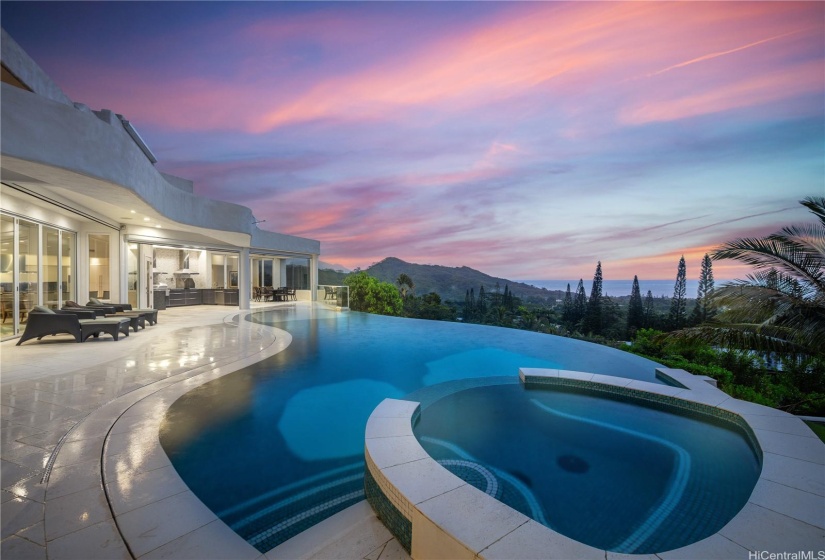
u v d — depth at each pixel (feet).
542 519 9.48
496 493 10.73
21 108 17.24
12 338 27.40
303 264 74.79
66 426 12.41
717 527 9.25
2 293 26.48
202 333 34.17
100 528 7.31
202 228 41.91
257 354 25.95
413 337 36.58
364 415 15.44
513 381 21.80
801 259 17.66
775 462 10.48
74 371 19.39
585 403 18.20
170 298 58.44
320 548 7.41
